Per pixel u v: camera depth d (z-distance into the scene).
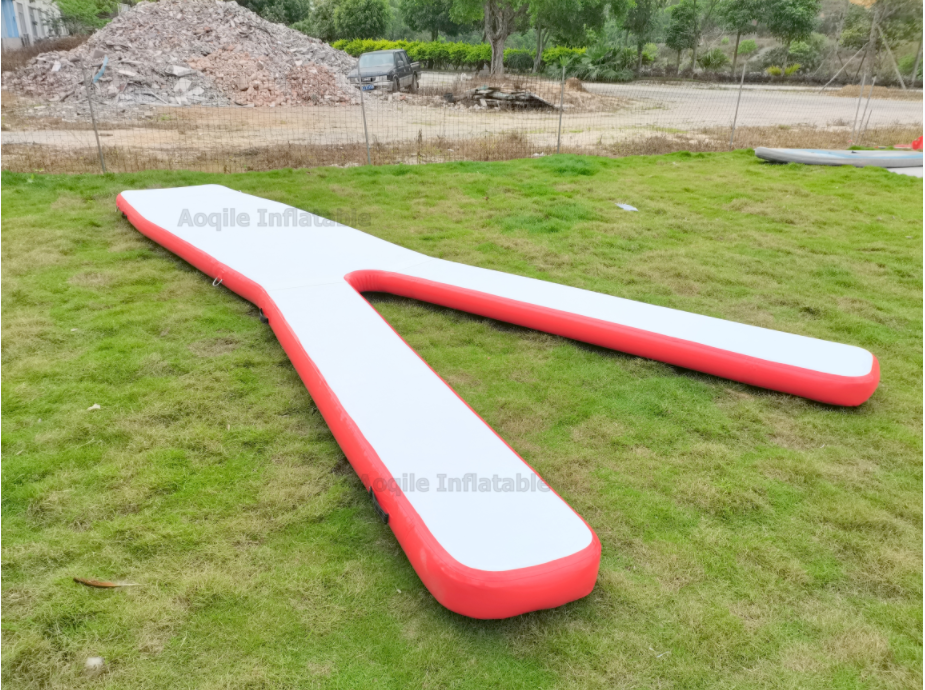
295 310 3.34
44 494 2.27
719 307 4.14
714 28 34.38
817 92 23.80
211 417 2.79
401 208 6.36
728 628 1.81
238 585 1.91
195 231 4.75
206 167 8.13
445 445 2.25
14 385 3.01
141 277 4.40
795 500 2.38
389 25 42.00
